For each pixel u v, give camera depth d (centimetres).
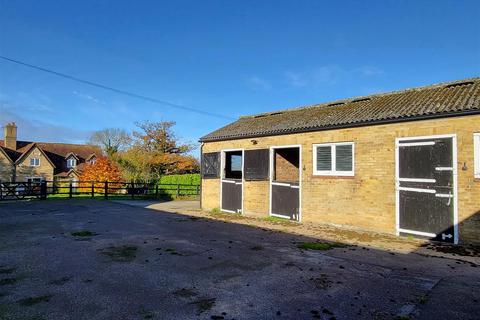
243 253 750
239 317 427
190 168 3838
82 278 563
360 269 637
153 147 3778
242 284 547
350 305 467
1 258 677
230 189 1502
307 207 1199
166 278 571
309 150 1205
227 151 1548
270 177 1336
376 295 504
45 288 515
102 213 1383
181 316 427
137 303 465
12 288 513
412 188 942
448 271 628
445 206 880
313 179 1186
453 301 482
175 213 1454
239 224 1169
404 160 962
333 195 1125
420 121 936
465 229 845
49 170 4562
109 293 500
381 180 1007
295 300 483
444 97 1020
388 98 1258
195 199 2356
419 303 474
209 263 666
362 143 1057
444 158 888
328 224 1135
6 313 425
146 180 3259
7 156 4338
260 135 1367
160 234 952
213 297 491
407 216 948
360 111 1166
